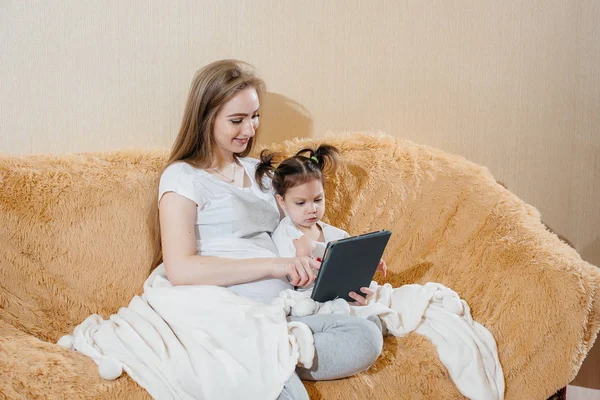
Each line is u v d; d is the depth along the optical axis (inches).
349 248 62.6
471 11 87.4
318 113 87.4
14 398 52.5
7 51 76.3
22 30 76.2
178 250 65.3
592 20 88.4
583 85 89.9
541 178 92.1
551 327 65.7
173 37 80.7
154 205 71.5
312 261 65.4
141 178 73.5
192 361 56.9
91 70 79.0
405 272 77.7
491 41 88.4
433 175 81.1
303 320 62.2
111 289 71.2
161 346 58.0
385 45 87.0
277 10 83.2
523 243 71.8
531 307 66.7
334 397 59.6
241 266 65.1
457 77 89.0
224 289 63.4
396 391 61.8
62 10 76.7
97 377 55.5
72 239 70.1
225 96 68.6
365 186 79.8
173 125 83.0
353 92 87.6
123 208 72.1
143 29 79.5
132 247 72.0
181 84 82.2
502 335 67.3
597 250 93.1
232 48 82.9
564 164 91.7
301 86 86.0
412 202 80.0
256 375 56.1
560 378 66.0
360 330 60.6
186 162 70.2
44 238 69.1
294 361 57.1
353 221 79.1
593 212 92.4
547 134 91.1
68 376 54.7
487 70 89.2
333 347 59.4
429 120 89.9
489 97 89.9
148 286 67.1
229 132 69.5
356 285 66.7
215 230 69.4
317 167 70.8
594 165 91.3
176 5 80.0
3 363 54.5
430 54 88.0
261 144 86.4
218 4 81.2
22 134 78.6
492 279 70.7
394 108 89.0
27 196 68.9
